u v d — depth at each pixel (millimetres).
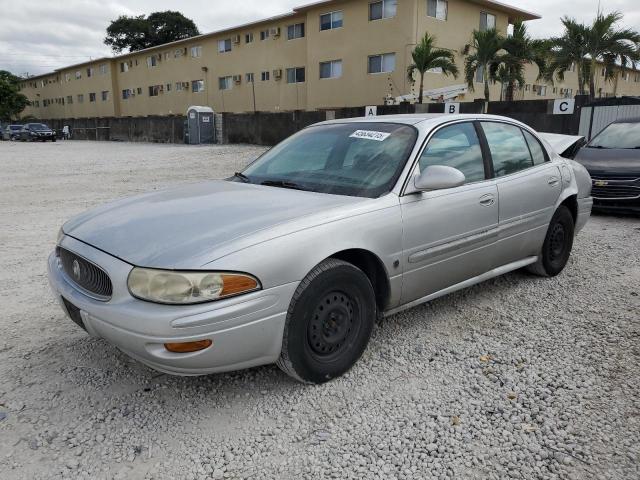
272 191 3533
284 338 2855
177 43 41281
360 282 3129
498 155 4234
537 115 16766
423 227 3469
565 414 2812
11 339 3766
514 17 30266
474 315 4152
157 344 2527
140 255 2672
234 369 2748
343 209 3111
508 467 2432
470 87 24891
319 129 4344
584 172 5324
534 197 4430
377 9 26672
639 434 2641
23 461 2488
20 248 6445
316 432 2697
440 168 3344
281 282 2736
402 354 3504
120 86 50688
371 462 2475
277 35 33312
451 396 3004
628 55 23719
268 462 2482
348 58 28391
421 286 3588
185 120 32594
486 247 4012
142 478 2385
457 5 26906
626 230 7297
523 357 3449
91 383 3160
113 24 60531
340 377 3201
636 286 4805
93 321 2752
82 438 2658
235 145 29500
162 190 3908
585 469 2408
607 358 3418
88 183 13297
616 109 14945
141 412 2875
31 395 3033
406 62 25594
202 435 2684
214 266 2549
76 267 2986
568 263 5559
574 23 23844
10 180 14008
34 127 39031
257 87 35656
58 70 58656
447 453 2529
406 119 3967
